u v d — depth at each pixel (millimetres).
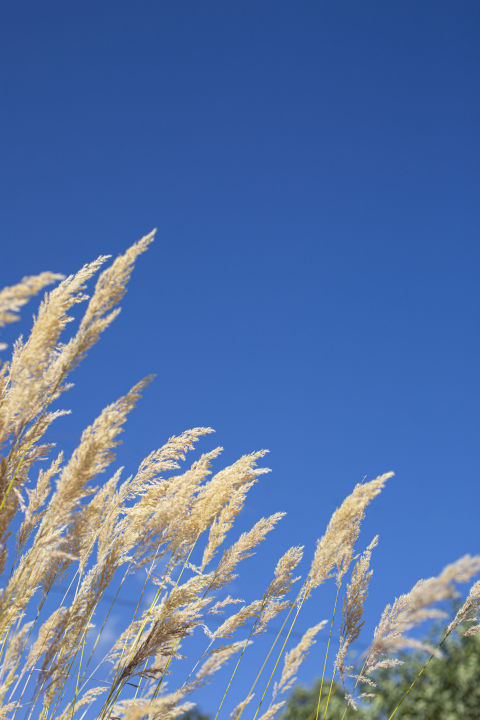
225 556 2697
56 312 2455
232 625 2656
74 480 2439
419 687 5719
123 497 2664
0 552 2510
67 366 2451
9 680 2527
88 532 2611
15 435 2475
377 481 2674
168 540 2641
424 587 2492
